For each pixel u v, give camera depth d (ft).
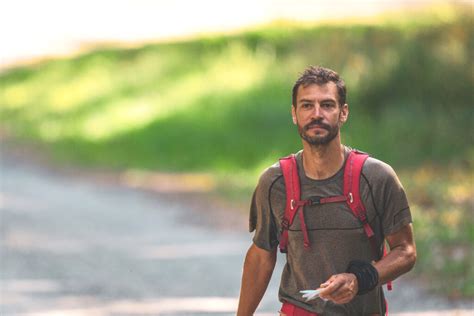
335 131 27.58
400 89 126.82
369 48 134.82
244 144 140.05
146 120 167.63
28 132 192.65
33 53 286.46
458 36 126.52
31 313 58.80
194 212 99.81
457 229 74.28
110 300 61.82
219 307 58.85
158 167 139.54
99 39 286.46
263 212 29.12
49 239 86.99
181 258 75.61
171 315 56.95
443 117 120.98
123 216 100.12
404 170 110.93
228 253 77.51
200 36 216.33
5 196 120.26
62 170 147.13
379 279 27.30
